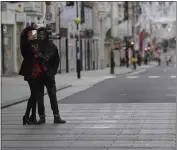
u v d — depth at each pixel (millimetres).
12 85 24609
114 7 70062
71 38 47156
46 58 10961
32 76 10969
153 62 115625
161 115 12461
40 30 11000
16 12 34812
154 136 9414
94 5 59281
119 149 8234
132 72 49406
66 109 14281
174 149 8141
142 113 12953
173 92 20562
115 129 10359
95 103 16031
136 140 9039
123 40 74312
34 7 34812
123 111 13516
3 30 33156
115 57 75312
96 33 59906
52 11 37969
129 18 80562
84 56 53812
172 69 59938
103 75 39750
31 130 10406
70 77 35219
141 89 22938
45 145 8727
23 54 11023
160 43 146750
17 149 8414
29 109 11258
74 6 37938
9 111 13930
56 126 10914
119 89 23156
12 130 10422
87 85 26656
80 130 10312
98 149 8273
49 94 11320
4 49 33375
